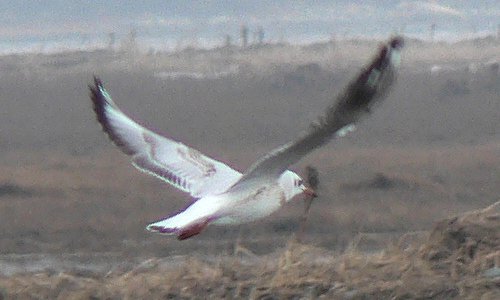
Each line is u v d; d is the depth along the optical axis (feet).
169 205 67.36
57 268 50.03
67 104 95.55
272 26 155.84
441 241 38.65
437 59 109.70
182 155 27.27
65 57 115.34
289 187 26.86
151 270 40.47
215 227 57.82
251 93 99.50
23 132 87.76
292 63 108.88
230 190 26.45
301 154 25.18
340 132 24.02
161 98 98.73
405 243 43.47
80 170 74.59
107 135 27.14
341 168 72.95
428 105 92.79
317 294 35.88
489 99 94.43
